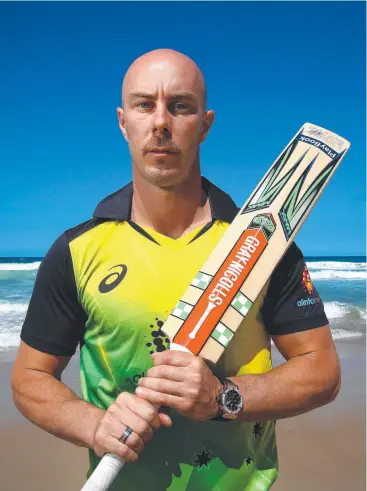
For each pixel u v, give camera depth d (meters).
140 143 1.71
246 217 1.80
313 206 1.83
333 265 29.95
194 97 1.72
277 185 1.87
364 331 8.98
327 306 11.84
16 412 4.74
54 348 1.74
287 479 3.50
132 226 1.77
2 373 5.98
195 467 1.64
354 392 5.40
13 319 9.70
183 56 1.76
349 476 3.56
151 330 1.65
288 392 1.59
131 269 1.69
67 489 3.41
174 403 1.47
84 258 1.71
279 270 1.74
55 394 1.66
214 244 1.77
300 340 1.69
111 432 1.47
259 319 1.74
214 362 1.60
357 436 4.26
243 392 1.56
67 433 1.59
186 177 1.74
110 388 1.67
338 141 1.93
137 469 1.65
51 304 1.73
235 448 1.67
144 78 1.70
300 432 4.34
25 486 3.43
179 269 1.71
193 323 1.63
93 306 1.68
